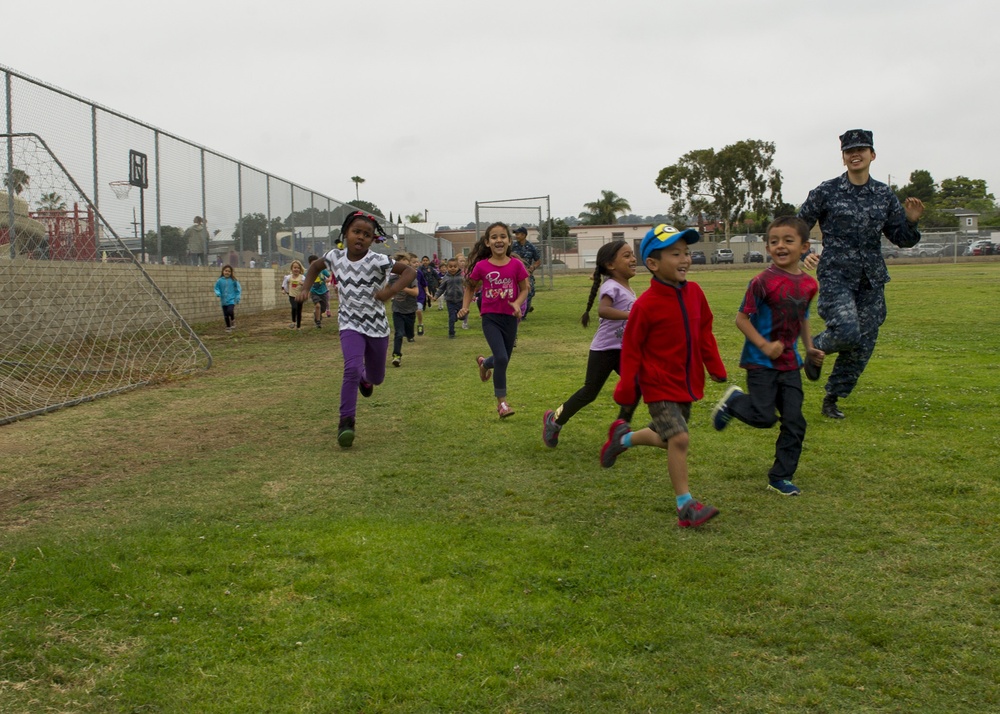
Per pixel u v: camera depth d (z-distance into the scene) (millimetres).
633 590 3465
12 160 10812
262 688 2777
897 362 9672
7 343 10453
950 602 3277
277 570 3736
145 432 6871
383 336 6277
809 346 4703
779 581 3516
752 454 5559
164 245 16953
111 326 12344
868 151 6270
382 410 7535
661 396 4234
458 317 7047
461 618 3246
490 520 4395
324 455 5891
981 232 54219
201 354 12477
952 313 16047
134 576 3648
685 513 4152
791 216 4688
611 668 2871
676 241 4121
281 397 8508
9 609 3324
